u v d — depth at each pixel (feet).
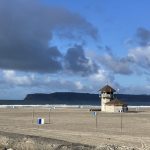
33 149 72.95
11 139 82.48
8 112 328.90
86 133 123.85
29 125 166.61
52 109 426.92
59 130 137.90
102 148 69.26
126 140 99.66
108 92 363.15
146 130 140.05
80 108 478.59
